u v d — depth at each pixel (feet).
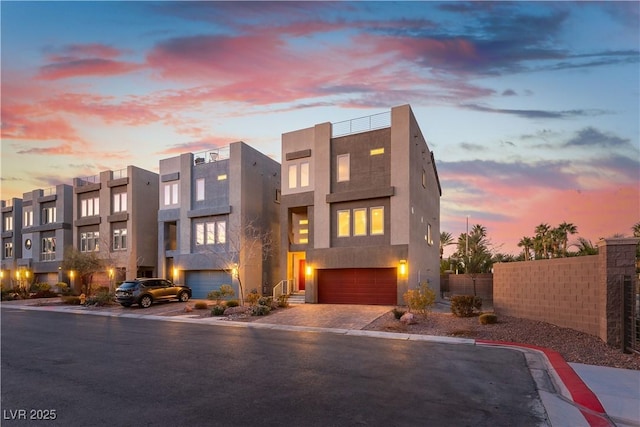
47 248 124.57
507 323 43.60
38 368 27.37
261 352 32.68
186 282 93.91
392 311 55.77
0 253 138.92
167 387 22.54
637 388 21.83
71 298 88.48
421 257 75.61
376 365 27.78
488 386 22.67
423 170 80.64
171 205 97.30
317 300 72.59
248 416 17.88
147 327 50.26
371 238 69.10
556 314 40.04
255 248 89.66
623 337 29.78
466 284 97.66
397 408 18.94
